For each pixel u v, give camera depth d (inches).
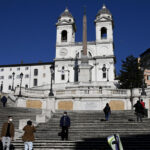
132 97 1201.4
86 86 2060.8
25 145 446.3
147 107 1057.5
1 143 479.5
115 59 2918.3
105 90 1256.8
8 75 3265.3
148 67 2474.2
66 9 3120.1
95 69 2775.6
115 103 1235.2
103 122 693.3
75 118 762.8
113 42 2967.5
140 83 1926.7
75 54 2876.5
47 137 585.9
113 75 2731.3
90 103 1245.7
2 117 737.6
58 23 2974.9
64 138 562.3
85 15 2434.8
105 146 483.2
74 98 1253.1
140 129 607.8
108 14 2967.5
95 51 2854.3
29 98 1264.8
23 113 838.5
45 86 2314.2
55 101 1267.2
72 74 2797.7
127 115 796.0
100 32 2906.0
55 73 2829.7
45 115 732.0
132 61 2140.7
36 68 3203.7
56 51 2910.9
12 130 454.3
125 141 504.7
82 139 543.8
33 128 457.7
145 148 473.7
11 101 1134.4
